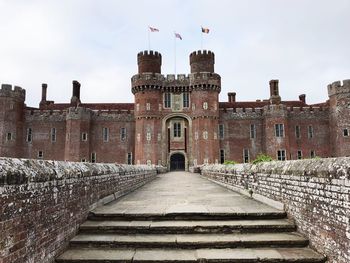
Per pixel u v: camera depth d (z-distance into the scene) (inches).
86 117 1898.4
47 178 200.7
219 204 342.6
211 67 1895.9
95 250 228.5
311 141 1867.6
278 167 310.7
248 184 430.0
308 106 2037.4
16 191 162.4
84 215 277.9
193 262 206.2
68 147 1841.8
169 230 257.0
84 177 282.4
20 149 1882.4
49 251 201.2
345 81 1764.3
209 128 1798.7
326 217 206.4
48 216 200.8
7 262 152.6
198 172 1508.4
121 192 449.1
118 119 1952.5
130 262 206.7
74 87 2140.7
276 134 1824.6
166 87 1872.5
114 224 265.4
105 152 1916.8
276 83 1946.4
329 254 202.4
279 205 299.7
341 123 1752.0
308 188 235.5
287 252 218.5
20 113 1895.9
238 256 210.4
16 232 161.3
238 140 1884.8
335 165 197.8
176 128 1881.2
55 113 1943.9
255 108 1913.1
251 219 280.7
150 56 1918.1
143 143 1797.5
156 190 541.6
